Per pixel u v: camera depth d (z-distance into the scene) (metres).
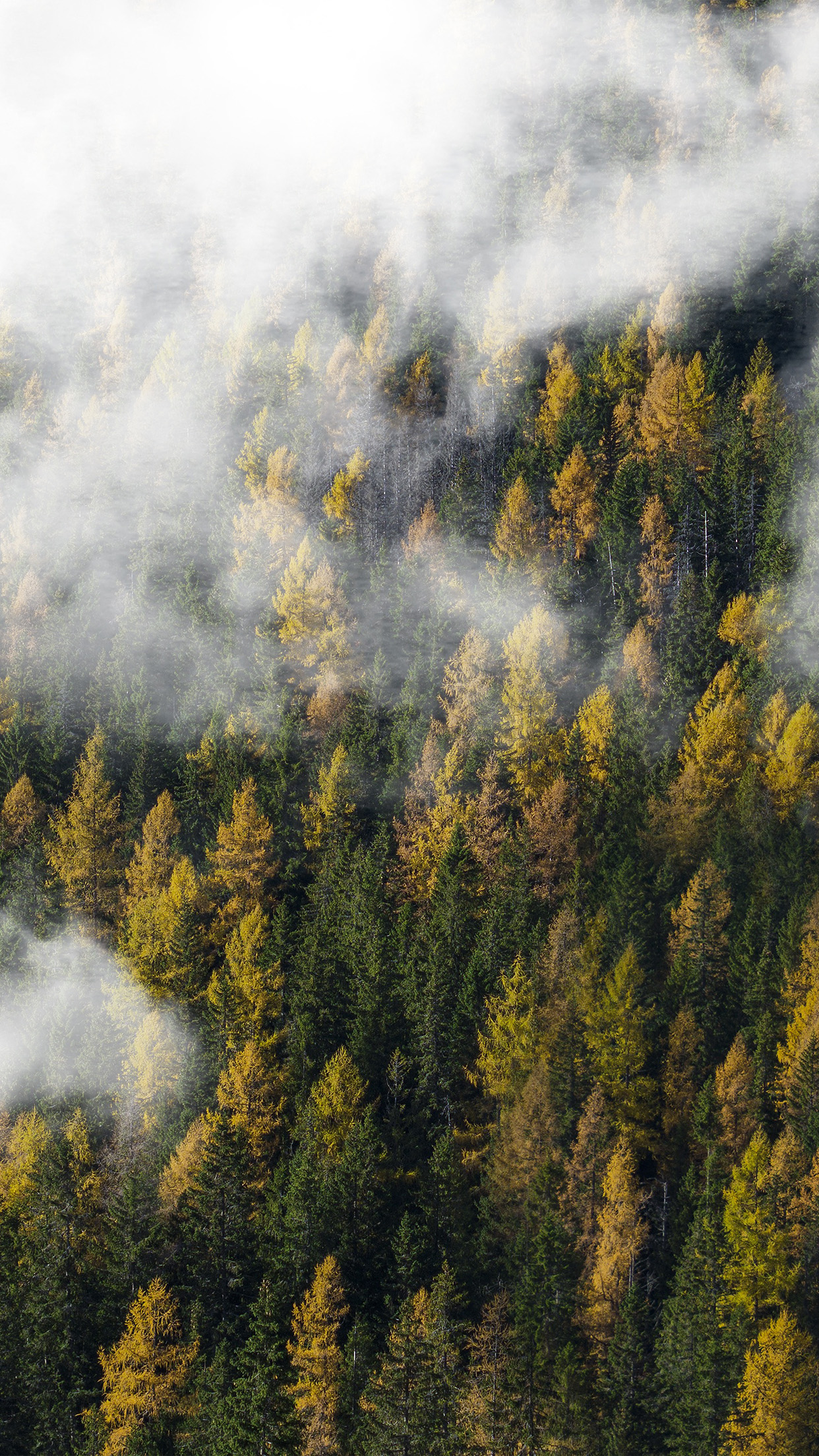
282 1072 49.72
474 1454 36.12
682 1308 39.00
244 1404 36.12
